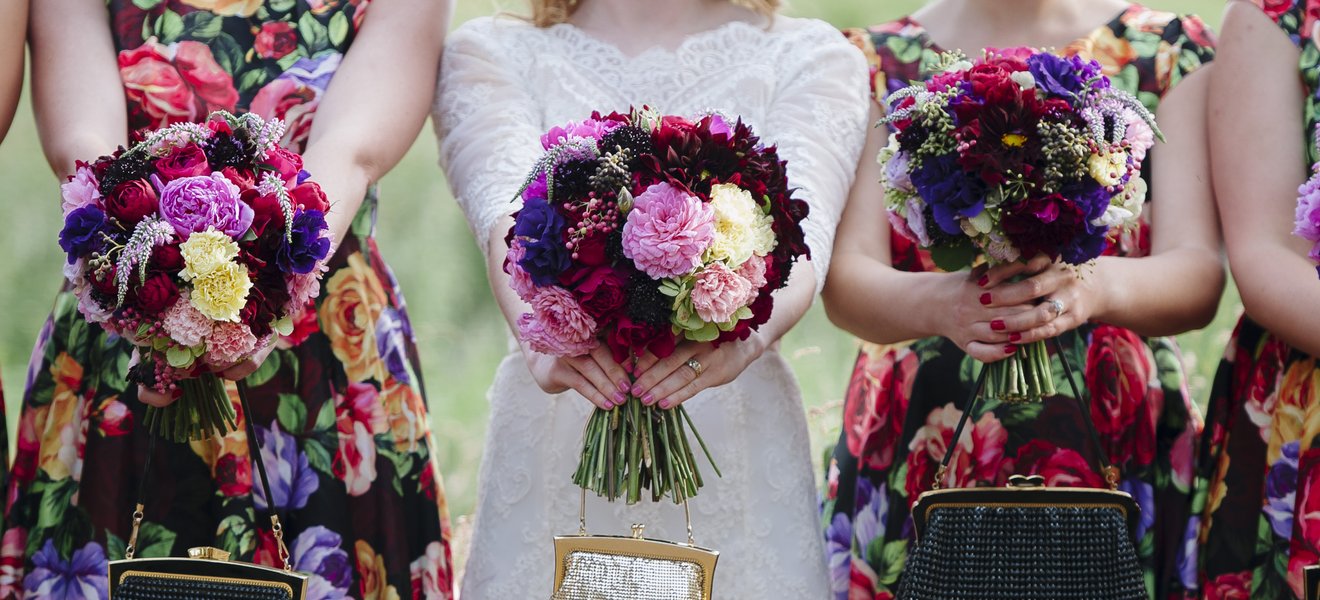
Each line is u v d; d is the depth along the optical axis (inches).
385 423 130.8
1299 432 126.3
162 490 125.7
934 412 135.2
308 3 131.0
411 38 132.3
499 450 128.8
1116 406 131.5
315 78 129.5
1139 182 116.0
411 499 132.5
